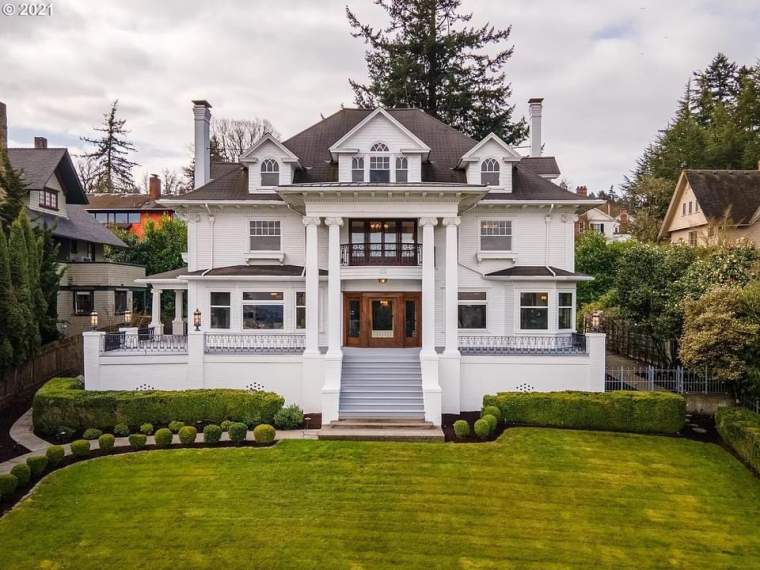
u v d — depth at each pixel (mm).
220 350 21359
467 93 40594
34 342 21547
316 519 12250
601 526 12234
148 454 15672
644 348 26047
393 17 41594
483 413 18297
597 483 14281
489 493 13641
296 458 15492
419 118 27797
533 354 20812
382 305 24141
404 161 23422
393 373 20719
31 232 23156
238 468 14797
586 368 20641
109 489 13539
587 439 17125
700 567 10758
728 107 57125
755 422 16219
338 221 20500
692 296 20562
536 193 24469
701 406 19734
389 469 14852
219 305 23656
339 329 20234
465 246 24438
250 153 24328
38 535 11422
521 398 18344
